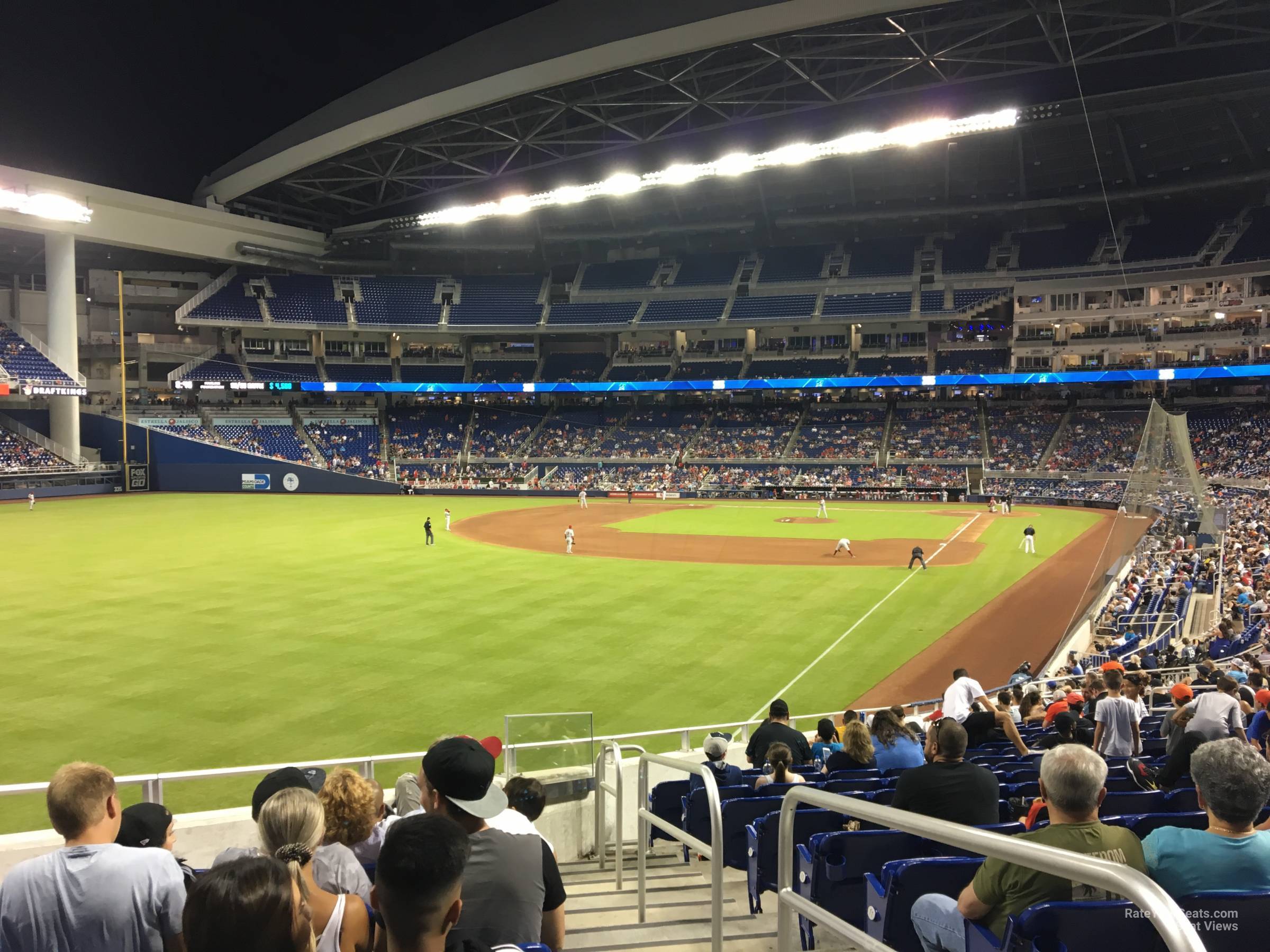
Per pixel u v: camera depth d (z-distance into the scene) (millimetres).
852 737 9789
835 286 78812
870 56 55750
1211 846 3842
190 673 21016
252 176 70938
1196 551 32875
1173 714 11656
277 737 16891
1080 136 64625
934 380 71188
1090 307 70438
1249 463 58469
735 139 70125
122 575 34062
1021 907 3783
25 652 22797
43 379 64625
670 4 51219
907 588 32969
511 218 81750
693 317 80938
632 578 34750
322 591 31297
